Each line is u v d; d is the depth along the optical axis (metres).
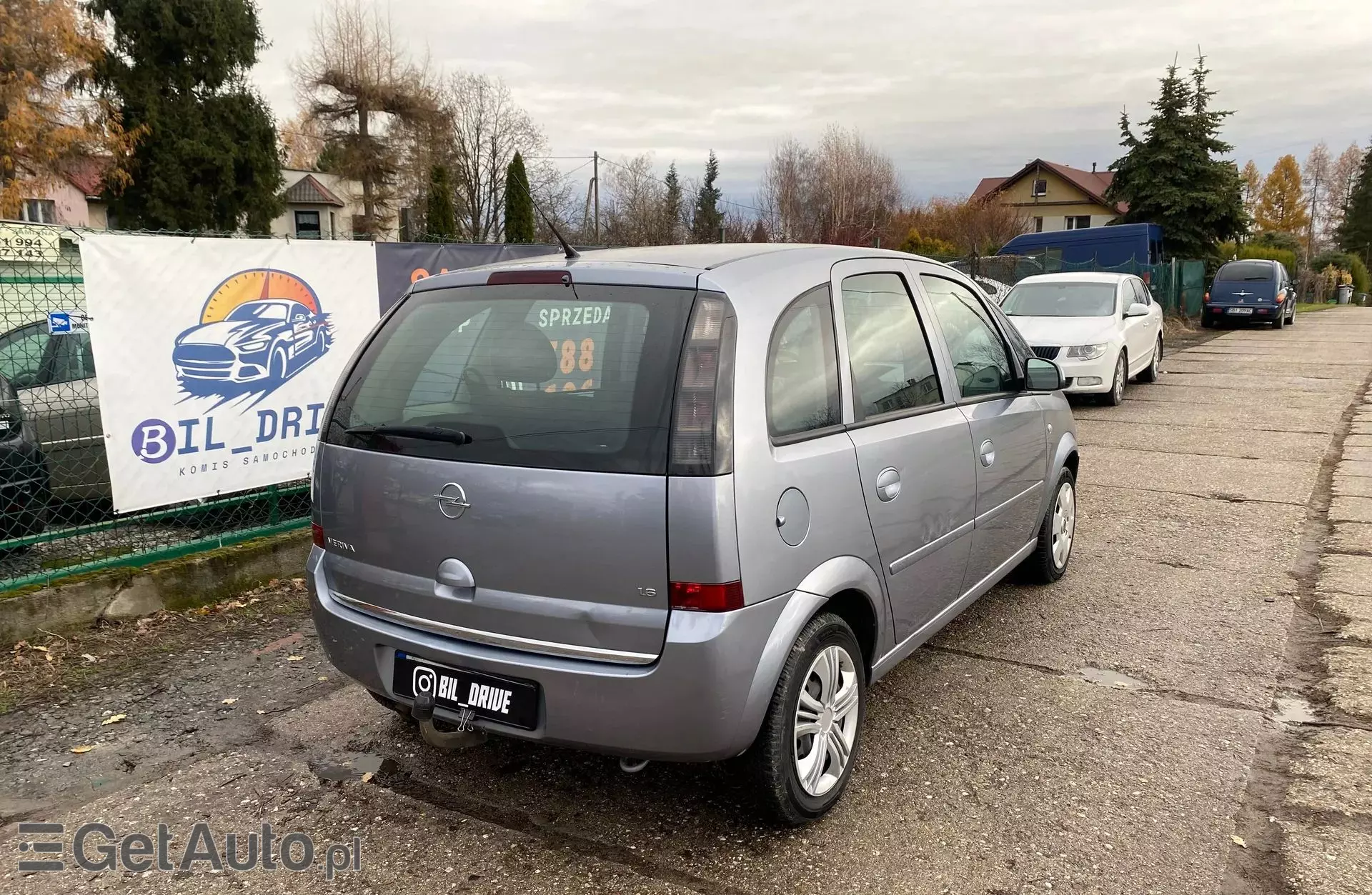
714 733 2.60
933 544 3.62
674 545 2.53
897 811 3.12
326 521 3.17
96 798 3.27
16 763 3.49
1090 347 11.85
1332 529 6.51
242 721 3.82
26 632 4.50
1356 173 84.19
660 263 2.97
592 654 2.64
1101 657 4.38
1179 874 2.77
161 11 30.33
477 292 3.12
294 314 5.69
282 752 3.57
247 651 4.53
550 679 2.66
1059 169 61.53
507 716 2.74
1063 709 3.85
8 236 4.88
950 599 3.92
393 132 40.03
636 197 44.81
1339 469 8.41
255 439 5.55
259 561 5.33
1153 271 23.06
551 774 3.39
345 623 3.09
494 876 2.81
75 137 24.59
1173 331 23.56
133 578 4.83
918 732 3.66
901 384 3.55
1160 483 7.97
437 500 2.81
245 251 5.40
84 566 4.94
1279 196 83.00
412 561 2.90
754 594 2.62
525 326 2.92
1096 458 9.04
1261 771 3.36
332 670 4.32
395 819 3.12
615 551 2.57
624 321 2.78
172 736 3.70
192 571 5.04
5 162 23.50
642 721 2.60
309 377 5.80
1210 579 5.50
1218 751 3.50
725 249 3.28
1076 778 3.32
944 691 4.02
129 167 30.38
